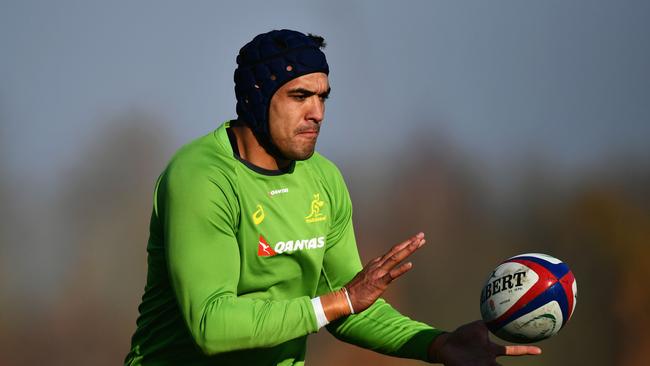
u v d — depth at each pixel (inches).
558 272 522.0
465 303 3134.8
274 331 487.8
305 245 531.8
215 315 480.7
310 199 536.7
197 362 543.8
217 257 493.7
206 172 499.2
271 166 521.3
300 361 573.3
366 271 499.2
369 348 583.2
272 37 505.0
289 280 535.5
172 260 493.4
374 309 583.2
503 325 525.3
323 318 496.7
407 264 496.4
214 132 524.1
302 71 498.3
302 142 506.6
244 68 507.5
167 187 503.2
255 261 518.9
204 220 492.4
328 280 579.2
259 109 503.8
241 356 543.5
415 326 571.5
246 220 510.3
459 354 543.5
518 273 522.6
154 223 527.2
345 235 573.6
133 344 556.1
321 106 510.6
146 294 546.9
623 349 2955.2
